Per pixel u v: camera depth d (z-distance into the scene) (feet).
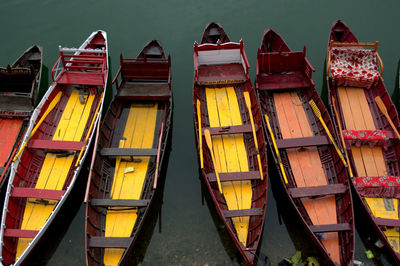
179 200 49.16
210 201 48.80
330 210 43.57
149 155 46.96
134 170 48.52
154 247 44.14
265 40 61.11
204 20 72.69
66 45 68.33
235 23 71.61
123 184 47.06
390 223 40.55
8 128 52.26
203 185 50.93
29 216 43.80
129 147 50.93
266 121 49.85
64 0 77.10
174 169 52.75
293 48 66.44
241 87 57.26
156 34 70.38
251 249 37.58
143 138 52.01
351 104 53.88
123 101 56.18
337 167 46.85
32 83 55.21
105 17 73.61
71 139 50.83
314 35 68.39
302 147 49.78
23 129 51.83
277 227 45.52
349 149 48.32
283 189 47.55
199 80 56.44
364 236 43.98
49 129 51.78
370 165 47.42
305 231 44.14
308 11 73.00
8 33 70.44
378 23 69.62
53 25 71.87
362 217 45.44
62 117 53.26
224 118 53.47
